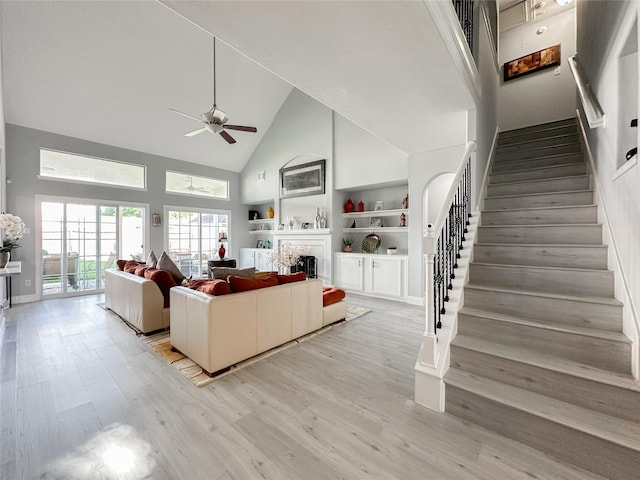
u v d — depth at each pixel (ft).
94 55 14.96
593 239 7.75
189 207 23.76
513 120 18.21
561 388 5.45
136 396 6.85
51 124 16.90
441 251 7.77
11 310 14.42
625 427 4.72
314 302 11.18
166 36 15.62
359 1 5.74
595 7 7.92
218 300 7.89
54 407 6.39
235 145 24.81
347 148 19.48
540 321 6.54
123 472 4.67
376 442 5.37
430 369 6.42
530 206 9.86
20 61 13.93
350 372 8.09
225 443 5.34
